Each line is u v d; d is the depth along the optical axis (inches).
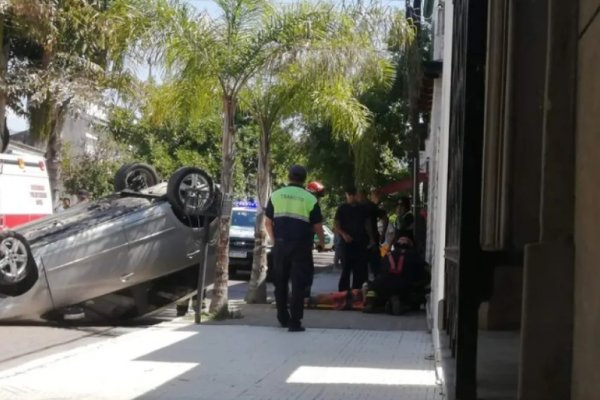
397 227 598.2
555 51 90.4
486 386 105.0
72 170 1155.3
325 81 517.3
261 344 378.3
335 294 532.4
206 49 485.7
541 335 91.2
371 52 505.7
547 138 90.7
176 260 486.3
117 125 1215.6
